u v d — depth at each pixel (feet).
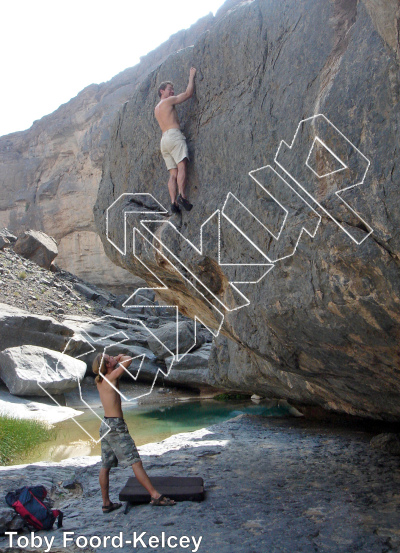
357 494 14.94
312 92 12.41
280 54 13.84
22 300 59.57
